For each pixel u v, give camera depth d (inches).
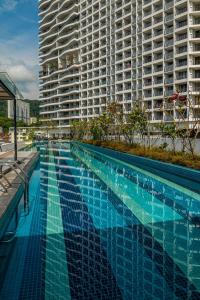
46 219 397.1
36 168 890.7
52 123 3868.1
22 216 409.7
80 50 3599.9
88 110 3427.7
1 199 381.1
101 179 709.3
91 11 3371.1
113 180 697.0
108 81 3051.2
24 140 2244.1
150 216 416.5
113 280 238.2
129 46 2738.7
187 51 2151.8
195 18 2172.7
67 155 1330.0
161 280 239.3
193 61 2161.7
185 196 535.8
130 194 552.7
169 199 512.7
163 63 2373.3
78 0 3634.4
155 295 217.8
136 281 236.2
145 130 1253.1
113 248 302.0
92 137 2118.6
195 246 308.5
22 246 307.0
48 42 4414.4
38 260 275.1
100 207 464.4
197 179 613.3
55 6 4128.9
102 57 3149.6
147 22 2556.6
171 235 341.1
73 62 3710.6
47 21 4372.5
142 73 2576.3
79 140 2425.0
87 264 265.7
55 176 748.6
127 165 969.5
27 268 260.1
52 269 255.9
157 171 824.9
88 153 1449.3
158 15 2425.0
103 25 3166.8
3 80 442.0
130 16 2736.2
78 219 401.4
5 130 2151.8
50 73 4237.2
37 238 329.4
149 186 625.0
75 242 318.3
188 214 426.0
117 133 1620.3
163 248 304.0
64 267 258.8
